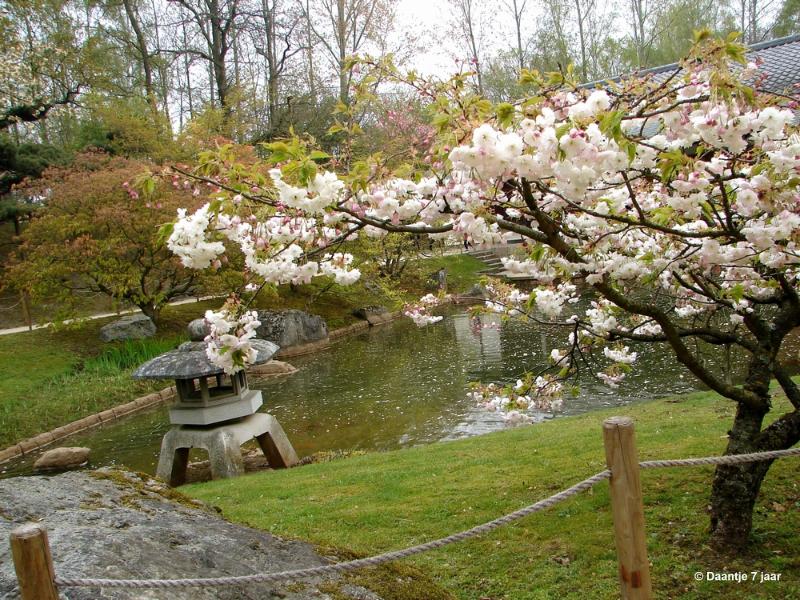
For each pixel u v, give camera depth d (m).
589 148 2.11
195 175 2.80
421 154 2.89
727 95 2.07
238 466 7.76
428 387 11.66
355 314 20.70
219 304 19.56
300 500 5.70
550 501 1.89
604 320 4.57
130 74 28.91
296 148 2.30
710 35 2.12
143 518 2.76
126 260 15.32
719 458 2.04
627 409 8.11
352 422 10.06
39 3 18.38
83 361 14.34
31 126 26.98
